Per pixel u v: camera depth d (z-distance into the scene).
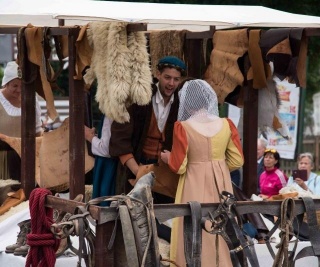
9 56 19.56
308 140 40.34
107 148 11.29
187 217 9.53
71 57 11.15
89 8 10.67
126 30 10.73
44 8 10.50
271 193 16.23
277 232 11.56
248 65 12.33
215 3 20.94
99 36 10.80
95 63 10.95
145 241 9.12
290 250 10.80
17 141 12.88
